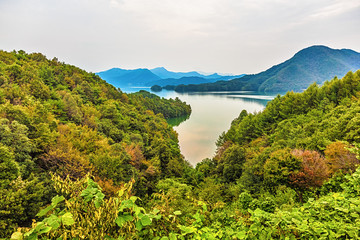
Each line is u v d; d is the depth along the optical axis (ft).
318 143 68.69
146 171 93.30
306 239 9.52
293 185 38.93
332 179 32.01
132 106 289.53
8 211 35.14
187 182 102.42
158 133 189.06
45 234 6.44
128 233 7.02
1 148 43.45
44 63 265.13
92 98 230.07
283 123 139.23
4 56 212.84
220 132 270.26
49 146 65.26
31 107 88.89
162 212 9.65
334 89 164.66
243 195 30.09
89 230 6.60
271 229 10.25
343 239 9.09
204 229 10.75
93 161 69.00
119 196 7.57
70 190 7.35
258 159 72.49
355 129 62.64
